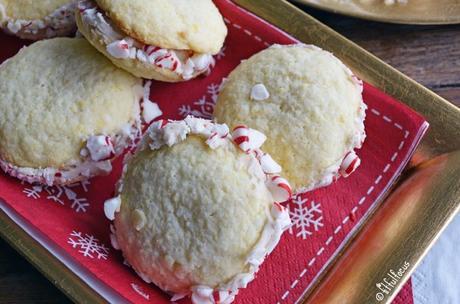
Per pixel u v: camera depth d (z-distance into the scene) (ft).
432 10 1.29
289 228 1.18
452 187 1.15
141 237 1.07
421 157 1.22
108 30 1.12
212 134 1.09
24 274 1.19
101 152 1.16
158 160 1.09
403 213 1.16
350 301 1.08
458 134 1.20
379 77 1.23
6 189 1.14
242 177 1.08
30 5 1.25
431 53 1.33
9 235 1.09
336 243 1.17
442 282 1.19
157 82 1.26
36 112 1.15
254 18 1.27
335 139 1.14
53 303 1.17
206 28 1.16
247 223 1.06
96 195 1.19
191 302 1.10
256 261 1.06
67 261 1.07
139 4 1.11
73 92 1.17
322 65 1.18
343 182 1.21
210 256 1.05
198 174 1.07
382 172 1.21
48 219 1.12
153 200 1.07
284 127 1.14
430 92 1.22
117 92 1.18
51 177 1.16
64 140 1.15
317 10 1.34
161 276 1.07
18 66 1.19
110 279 1.05
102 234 1.14
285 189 1.09
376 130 1.22
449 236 1.21
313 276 1.15
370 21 1.33
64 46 1.21
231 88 1.18
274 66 1.18
